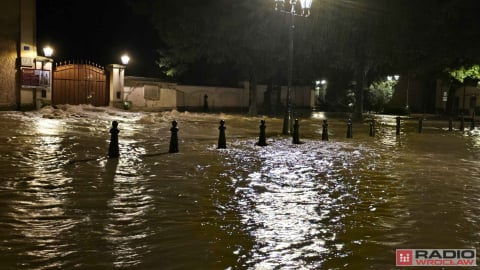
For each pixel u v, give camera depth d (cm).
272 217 738
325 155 1485
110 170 1070
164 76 4691
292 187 970
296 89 5444
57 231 633
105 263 530
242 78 4822
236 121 2950
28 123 2033
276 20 3225
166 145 1566
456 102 5688
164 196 850
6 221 667
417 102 5997
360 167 1271
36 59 2886
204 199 840
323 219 737
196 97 4259
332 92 5684
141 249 577
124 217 709
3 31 2770
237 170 1142
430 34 3444
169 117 2914
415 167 1311
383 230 691
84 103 3275
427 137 2392
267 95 4584
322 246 611
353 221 732
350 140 2038
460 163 1430
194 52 3631
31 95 2894
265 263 545
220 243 608
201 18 3319
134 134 1869
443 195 944
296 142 1775
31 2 2872
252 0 3206
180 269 520
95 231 639
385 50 3431
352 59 3619
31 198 796
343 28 3275
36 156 1215
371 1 3203
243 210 774
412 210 813
